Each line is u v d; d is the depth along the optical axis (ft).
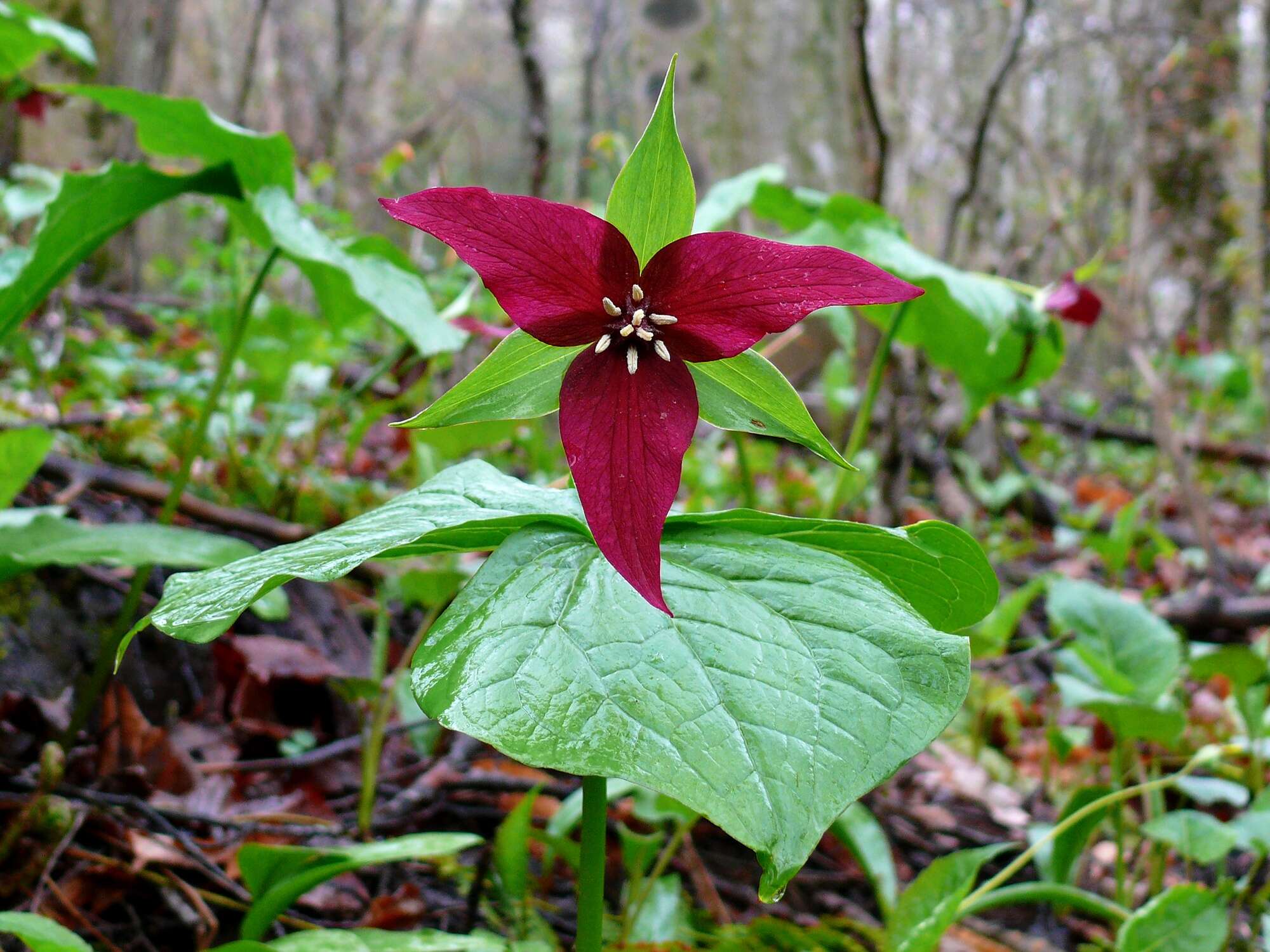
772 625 0.50
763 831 0.41
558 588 0.51
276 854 0.74
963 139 6.27
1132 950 0.90
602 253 0.50
